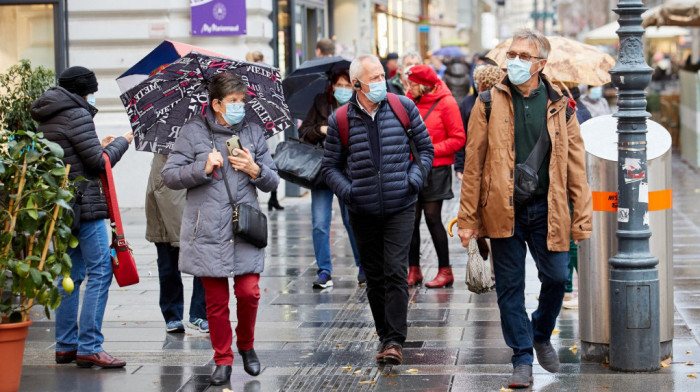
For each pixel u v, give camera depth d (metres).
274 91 10.77
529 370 9.97
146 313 13.92
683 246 19.16
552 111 9.73
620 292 10.38
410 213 10.80
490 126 9.82
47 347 12.11
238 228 9.96
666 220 10.73
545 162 9.80
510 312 10.05
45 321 13.55
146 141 10.76
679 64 55.03
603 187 10.69
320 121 15.45
